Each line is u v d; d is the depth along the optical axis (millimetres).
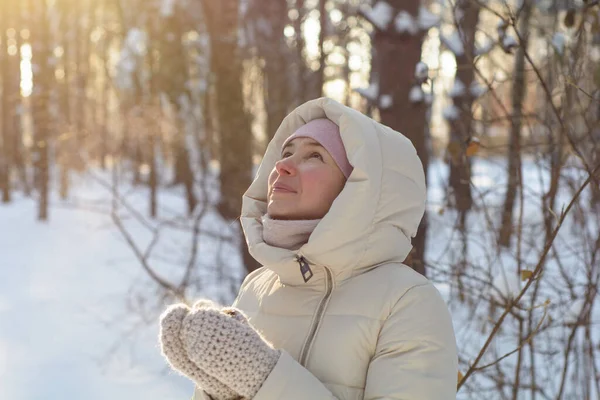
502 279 2514
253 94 6602
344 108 1419
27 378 4281
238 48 6016
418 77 2939
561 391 2451
